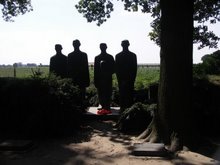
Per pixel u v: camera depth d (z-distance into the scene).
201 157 8.95
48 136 11.20
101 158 8.95
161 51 10.28
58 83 12.49
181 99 9.90
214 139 11.29
